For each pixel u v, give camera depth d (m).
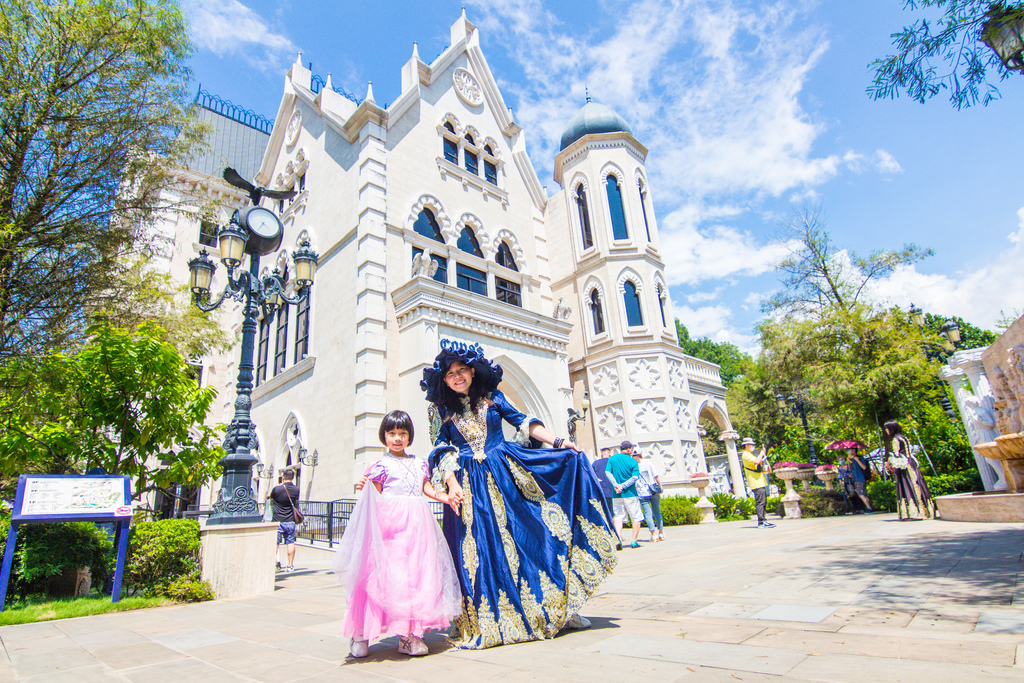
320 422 15.04
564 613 2.95
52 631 4.22
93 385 6.77
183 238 21.27
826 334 18.56
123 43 8.95
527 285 19.73
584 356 19.34
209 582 6.03
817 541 7.16
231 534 6.26
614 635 2.88
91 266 8.80
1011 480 8.48
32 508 5.19
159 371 6.94
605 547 3.12
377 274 14.65
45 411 7.40
